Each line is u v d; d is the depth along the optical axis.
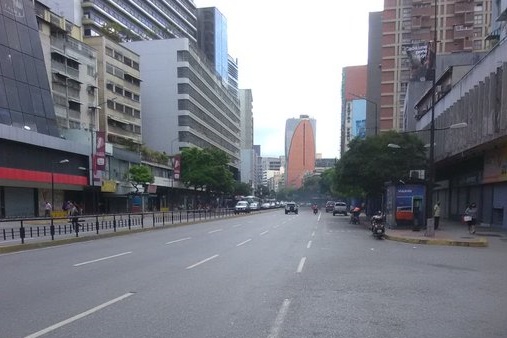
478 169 32.94
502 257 15.05
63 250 16.81
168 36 114.75
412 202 28.11
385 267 12.45
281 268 12.10
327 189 107.94
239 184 124.88
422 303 7.99
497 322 6.77
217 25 154.75
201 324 6.54
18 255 15.23
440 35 93.81
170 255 15.06
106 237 22.97
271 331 6.21
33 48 50.16
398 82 97.38
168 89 92.56
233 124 147.38
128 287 9.32
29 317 6.91
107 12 91.06
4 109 42.81
